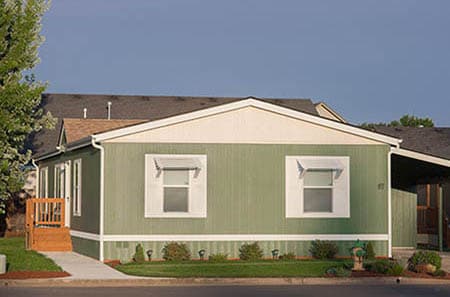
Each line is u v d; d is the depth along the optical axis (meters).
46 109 42.91
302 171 25.53
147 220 24.84
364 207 25.91
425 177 30.45
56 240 28.44
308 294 18.02
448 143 42.31
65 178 30.66
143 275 21.00
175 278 20.47
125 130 24.75
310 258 25.41
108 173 24.72
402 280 20.86
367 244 25.67
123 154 24.83
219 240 25.16
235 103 25.27
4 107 27.03
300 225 25.56
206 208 25.12
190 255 24.97
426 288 19.53
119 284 20.02
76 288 19.27
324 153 25.81
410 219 30.67
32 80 28.36
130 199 24.81
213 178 25.22
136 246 24.73
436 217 31.97
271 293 18.17
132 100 44.94
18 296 17.36
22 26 28.11
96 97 44.78
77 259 25.27
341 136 25.91
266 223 25.39
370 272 21.72
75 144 27.52
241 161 25.39
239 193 25.33
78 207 27.84
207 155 25.22
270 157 25.55
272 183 25.50
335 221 25.75
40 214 32.53
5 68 27.08
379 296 17.69
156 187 24.92
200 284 20.23
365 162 26.00
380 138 26.02
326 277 20.97
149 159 24.92
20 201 38.00
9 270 21.67
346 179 25.83
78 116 42.88
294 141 25.67
